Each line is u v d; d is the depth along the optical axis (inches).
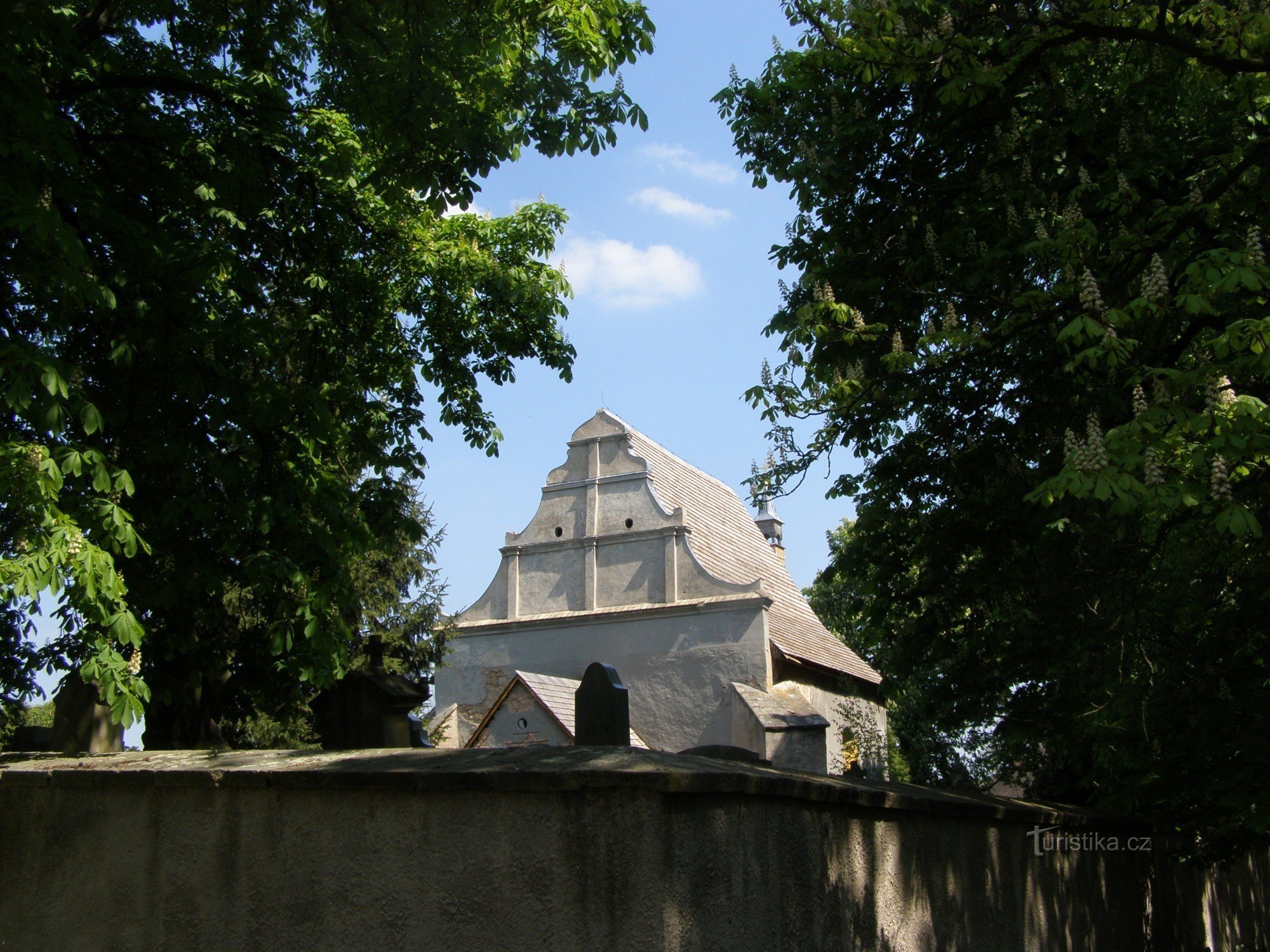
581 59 373.4
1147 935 422.9
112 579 294.5
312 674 402.9
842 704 1114.7
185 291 390.3
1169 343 342.3
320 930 174.6
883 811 224.2
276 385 403.9
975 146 395.9
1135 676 372.5
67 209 350.6
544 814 161.3
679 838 155.9
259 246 478.9
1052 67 366.3
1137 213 354.3
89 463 311.4
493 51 378.3
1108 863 385.7
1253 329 232.4
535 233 577.9
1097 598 354.3
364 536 434.6
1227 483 229.8
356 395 526.6
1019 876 297.9
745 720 930.1
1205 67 348.5
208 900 185.2
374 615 911.7
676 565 1015.6
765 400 342.3
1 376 285.1
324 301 506.6
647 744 976.3
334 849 176.6
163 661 446.3
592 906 155.3
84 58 344.8
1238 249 313.1
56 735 357.1
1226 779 337.7
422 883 167.8
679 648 989.8
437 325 565.0
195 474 382.6
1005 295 364.5
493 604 1087.0
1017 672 401.1
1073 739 421.7
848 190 398.6
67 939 197.0
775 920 176.6
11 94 290.2
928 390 370.6
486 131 403.2
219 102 434.9
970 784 702.5
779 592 1181.7
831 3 378.6
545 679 898.1
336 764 188.1
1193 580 385.7
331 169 454.3
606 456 1079.6
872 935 210.7
